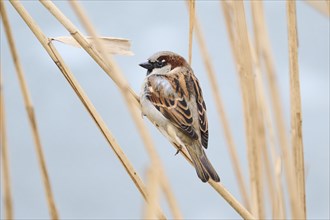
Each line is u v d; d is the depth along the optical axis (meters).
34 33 6.61
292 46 7.01
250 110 6.97
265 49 6.46
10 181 5.81
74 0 5.29
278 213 6.93
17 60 6.31
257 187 6.95
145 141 4.89
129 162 6.29
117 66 5.23
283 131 6.25
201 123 8.41
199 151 7.94
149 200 4.40
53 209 6.20
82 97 6.51
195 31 7.79
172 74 8.77
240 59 7.00
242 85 7.03
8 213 5.75
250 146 6.99
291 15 6.99
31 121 6.29
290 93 7.02
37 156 6.23
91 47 6.60
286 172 6.25
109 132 6.36
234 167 7.51
